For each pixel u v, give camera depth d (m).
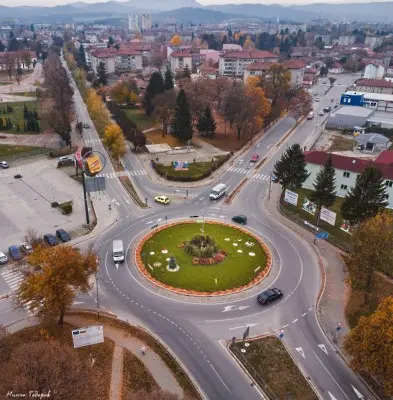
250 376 44.09
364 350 40.25
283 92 177.12
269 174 102.12
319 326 51.78
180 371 44.00
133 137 121.19
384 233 52.59
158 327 50.75
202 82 152.62
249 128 130.62
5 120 133.62
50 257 46.34
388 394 39.09
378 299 56.72
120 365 44.41
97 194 88.56
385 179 81.75
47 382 32.97
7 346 41.66
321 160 90.69
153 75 154.75
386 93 194.38
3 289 56.94
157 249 67.38
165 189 92.75
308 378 44.25
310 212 80.44
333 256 67.62
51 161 107.94
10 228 73.56
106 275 60.53
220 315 53.16
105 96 182.50
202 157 112.88
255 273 61.78
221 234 72.69
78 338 43.16
